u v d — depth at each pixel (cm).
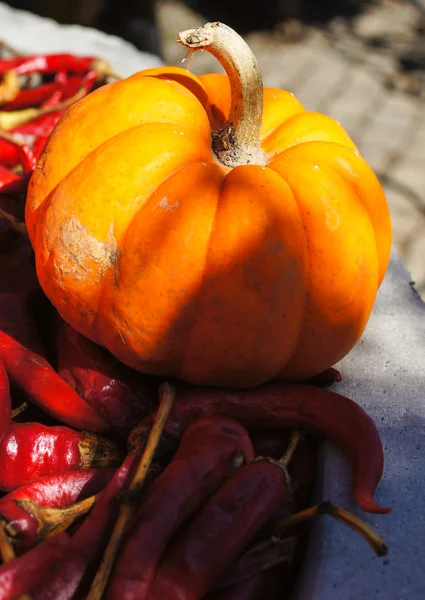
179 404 45
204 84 49
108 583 39
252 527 40
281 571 42
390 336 51
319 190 44
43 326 51
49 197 45
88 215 43
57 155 45
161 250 43
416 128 134
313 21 175
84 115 45
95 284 44
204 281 43
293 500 43
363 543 41
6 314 49
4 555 40
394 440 45
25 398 48
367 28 175
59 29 83
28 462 44
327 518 42
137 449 43
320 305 44
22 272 52
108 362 47
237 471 41
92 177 43
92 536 40
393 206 113
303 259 43
